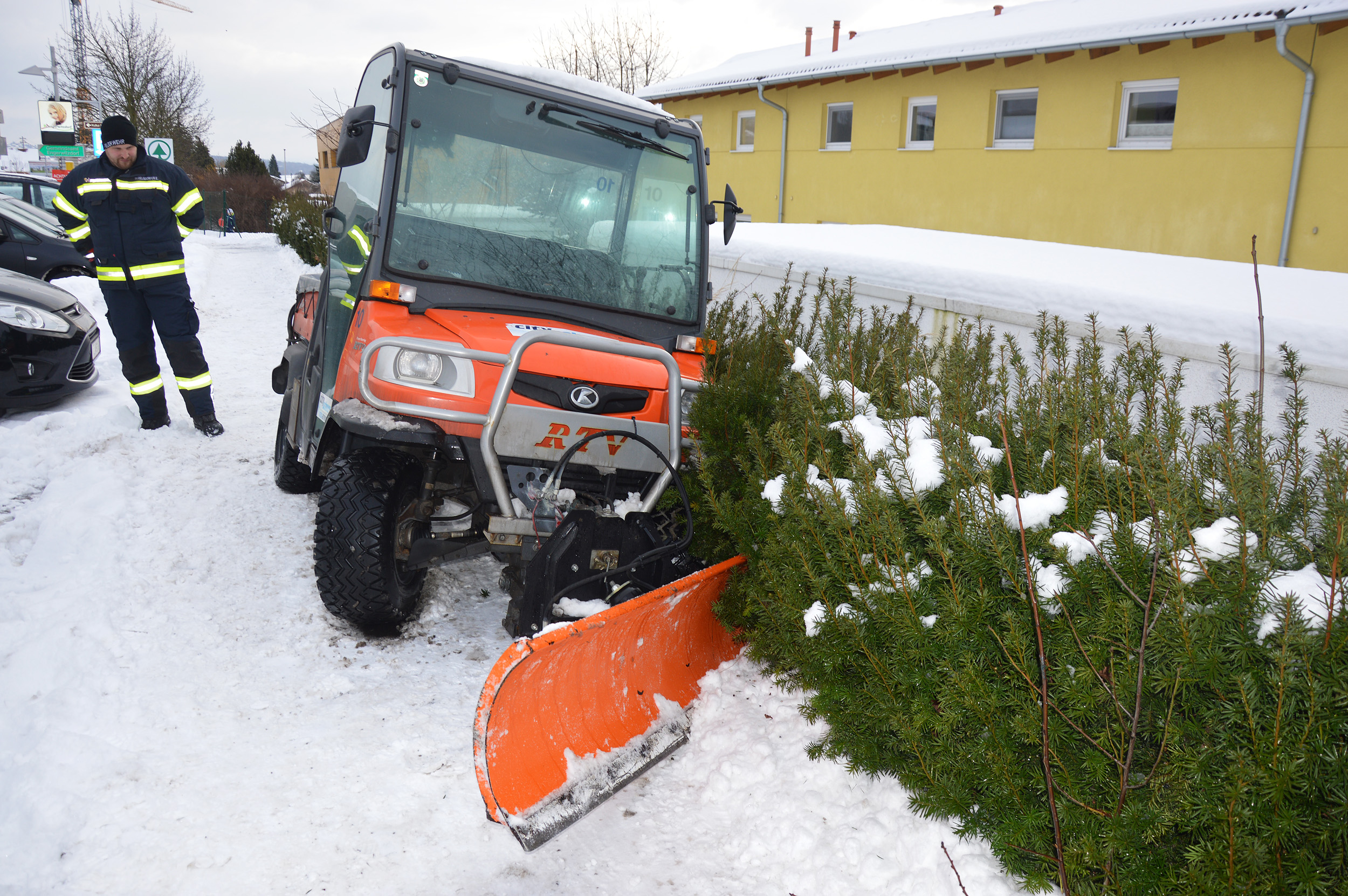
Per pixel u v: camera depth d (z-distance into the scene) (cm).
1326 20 825
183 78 3794
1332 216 884
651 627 281
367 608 315
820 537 253
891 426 259
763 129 1574
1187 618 180
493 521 287
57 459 512
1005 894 206
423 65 321
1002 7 1426
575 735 255
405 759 263
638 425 309
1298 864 162
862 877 223
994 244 541
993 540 212
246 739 267
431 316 311
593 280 343
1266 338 296
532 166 334
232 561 391
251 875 214
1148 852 189
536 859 230
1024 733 204
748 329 423
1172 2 1020
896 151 1323
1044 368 293
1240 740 175
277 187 3566
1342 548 174
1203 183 979
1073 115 1091
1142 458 212
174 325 555
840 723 253
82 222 536
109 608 337
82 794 235
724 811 254
